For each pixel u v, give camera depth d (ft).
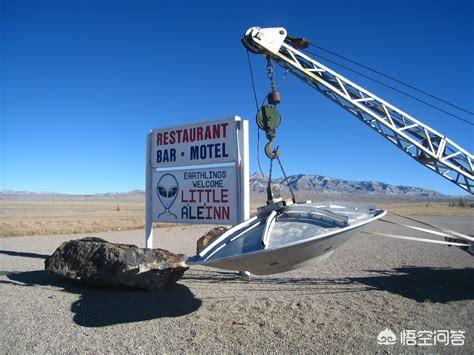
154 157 38.73
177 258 29.94
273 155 24.95
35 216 154.61
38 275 35.96
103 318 23.59
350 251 51.03
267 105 25.05
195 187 36.09
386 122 35.29
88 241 32.63
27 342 20.12
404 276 34.96
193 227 98.48
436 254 48.44
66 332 21.40
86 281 30.09
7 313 24.72
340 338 20.17
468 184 35.86
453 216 148.15
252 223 23.88
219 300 27.04
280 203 23.86
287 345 19.36
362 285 31.45
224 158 34.53
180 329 21.66
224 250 21.35
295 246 19.12
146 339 20.34
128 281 28.48
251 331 21.26
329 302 26.53
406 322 22.53
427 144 36.40
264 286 31.22
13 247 57.57
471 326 21.88
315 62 34.88
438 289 30.01
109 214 177.99
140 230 89.15
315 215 22.47
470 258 45.27
